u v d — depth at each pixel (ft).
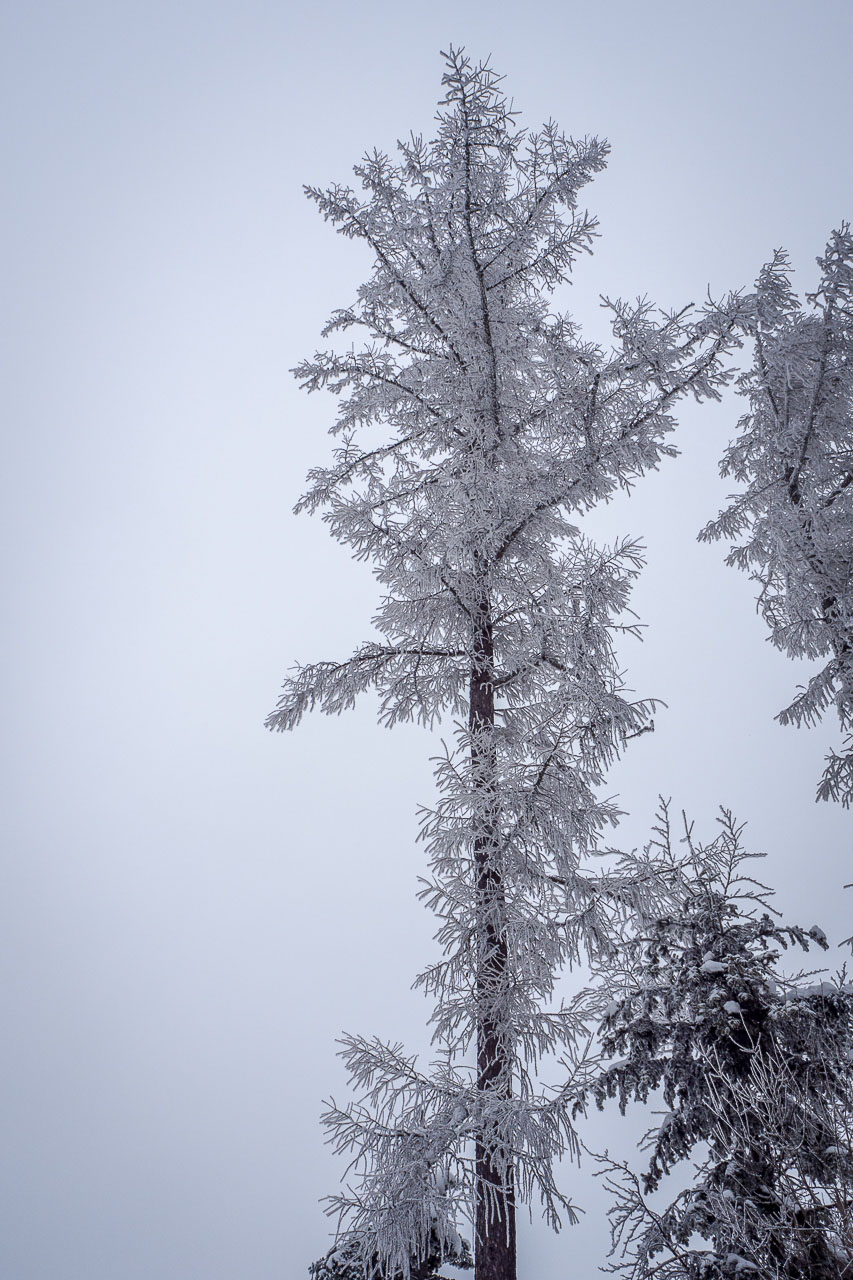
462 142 27.61
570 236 29.50
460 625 30.45
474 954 22.93
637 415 27.61
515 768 24.06
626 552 24.59
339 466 32.81
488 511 29.01
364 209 30.78
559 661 26.84
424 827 24.26
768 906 27.07
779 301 27.61
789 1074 22.22
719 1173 22.81
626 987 27.17
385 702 30.25
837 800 28.81
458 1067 22.21
